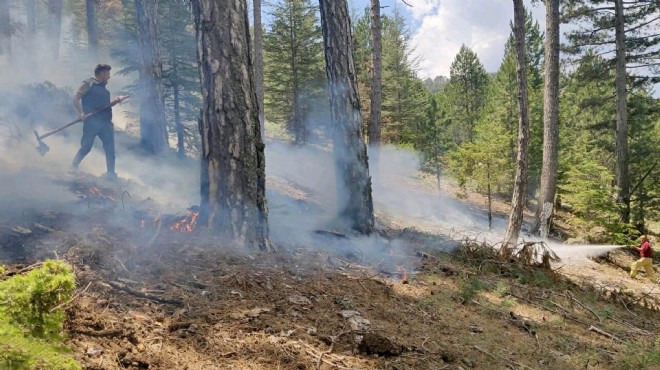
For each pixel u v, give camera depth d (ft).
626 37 52.54
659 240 60.03
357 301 13.29
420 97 96.53
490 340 12.85
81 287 9.77
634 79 54.80
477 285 17.60
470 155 47.67
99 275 10.53
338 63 23.40
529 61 92.02
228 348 9.08
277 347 9.48
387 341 10.64
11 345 5.23
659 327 19.12
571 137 69.87
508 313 16.21
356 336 10.80
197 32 15.55
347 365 9.48
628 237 44.52
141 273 11.37
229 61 15.38
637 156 56.34
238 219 15.10
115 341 8.32
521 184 32.81
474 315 15.20
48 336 6.42
